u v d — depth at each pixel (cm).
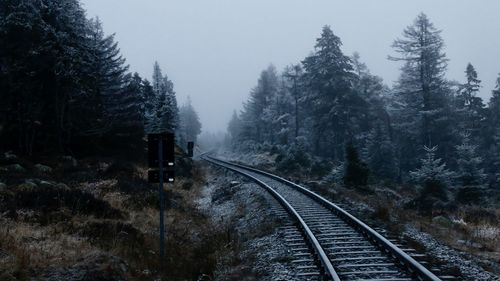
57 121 2392
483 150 4178
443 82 3775
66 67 2239
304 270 894
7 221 1077
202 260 1094
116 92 3206
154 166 1094
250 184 2414
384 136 3738
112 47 3462
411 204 1830
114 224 1180
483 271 872
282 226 1324
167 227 1397
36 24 2123
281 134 6094
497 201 2394
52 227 1099
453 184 3069
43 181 1611
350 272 845
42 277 774
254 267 976
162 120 4134
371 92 4816
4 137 2294
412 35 3791
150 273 940
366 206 1681
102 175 2072
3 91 2161
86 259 869
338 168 2619
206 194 2498
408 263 851
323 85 4284
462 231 1333
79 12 2628
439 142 3881
